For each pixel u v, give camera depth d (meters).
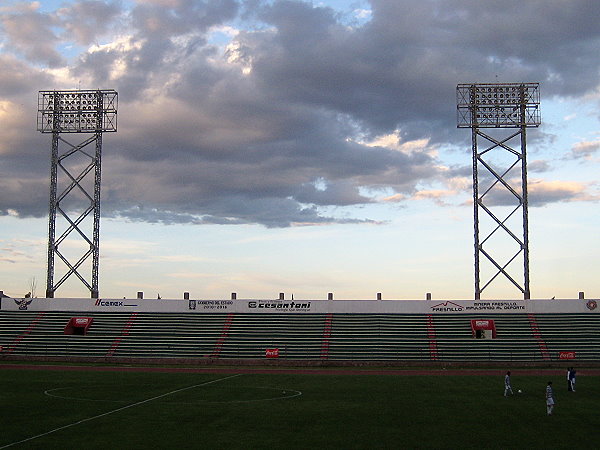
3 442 42.53
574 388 69.25
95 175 124.75
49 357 103.75
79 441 43.03
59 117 125.69
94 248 124.12
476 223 120.00
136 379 78.81
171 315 120.44
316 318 117.81
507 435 45.94
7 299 123.06
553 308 116.56
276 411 55.56
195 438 44.34
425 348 105.25
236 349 106.38
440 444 43.12
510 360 100.44
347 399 62.94
